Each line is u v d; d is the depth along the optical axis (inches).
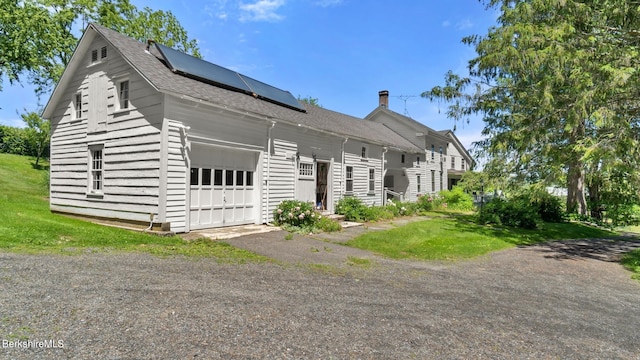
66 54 765.3
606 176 405.4
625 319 166.6
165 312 128.1
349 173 613.0
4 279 149.3
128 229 318.0
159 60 383.2
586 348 127.3
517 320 152.9
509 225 551.5
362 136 640.4
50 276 158.4
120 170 352.5
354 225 481.7
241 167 399.9
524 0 412.8
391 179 897.5
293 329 123.4
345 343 115.4
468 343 123.6
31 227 258.4
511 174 471.8
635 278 260.8
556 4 340.2
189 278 175.5
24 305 124.2
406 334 127.2
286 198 456.8
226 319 126.8
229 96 401.1
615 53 315.9
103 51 386.3
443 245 355.6
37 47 712.4
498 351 118.7
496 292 200.5
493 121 573.9
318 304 153.0
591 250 386.6
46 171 979.9
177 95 317.1
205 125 350.6
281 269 216.8
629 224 687.1
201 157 354.0
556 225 593.0
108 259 200.5
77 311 122.6
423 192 961.5
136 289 150.6
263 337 114.7
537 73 408.8
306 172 497.7
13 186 714.8
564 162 395.5
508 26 400.2
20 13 673.6
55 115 448.8
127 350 98.7
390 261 272.2
